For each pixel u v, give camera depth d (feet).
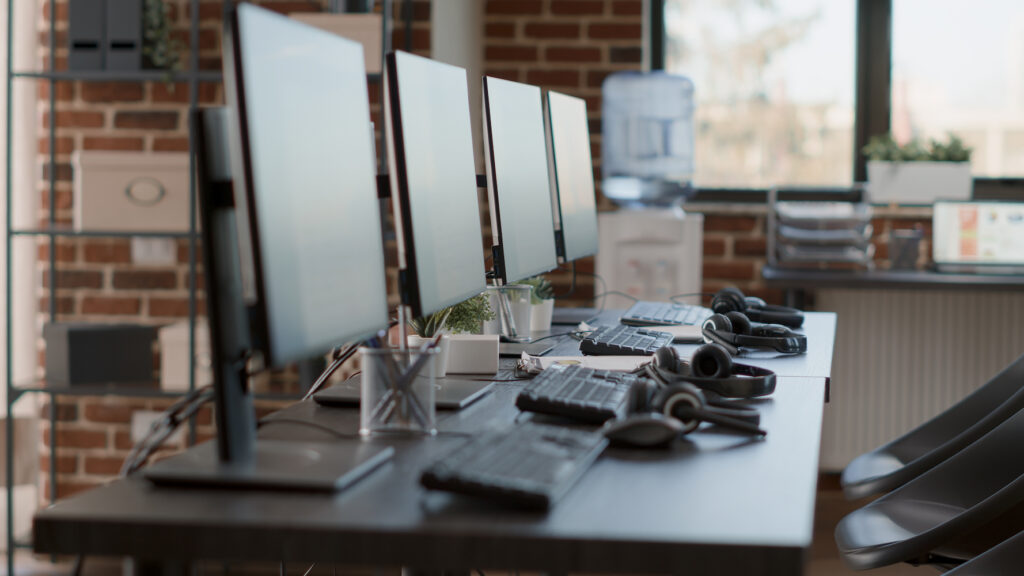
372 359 4.22
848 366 13.15
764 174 13.71
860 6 13.47
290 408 4.82
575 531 2.97
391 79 4.54
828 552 10.54
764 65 13.62
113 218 10.07
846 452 13.25
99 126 10.98
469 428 4.37
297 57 3.72
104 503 3.22
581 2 13.08
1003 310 12.90
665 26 13.69
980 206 12.39
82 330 10.30
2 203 11.18
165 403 11.13
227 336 3.55
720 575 2.88
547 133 7.87
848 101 13.57
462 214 5.47
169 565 3.26
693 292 12.01
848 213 12.32
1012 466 6.14
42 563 10.49
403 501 3.27
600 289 12.17
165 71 10.21
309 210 3.72
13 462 10.50
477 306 6.00
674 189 13.03
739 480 3.54
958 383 13.03
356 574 8.02
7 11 10.89
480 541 2.96
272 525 3.03
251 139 3.29
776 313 8.30
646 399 4.43
